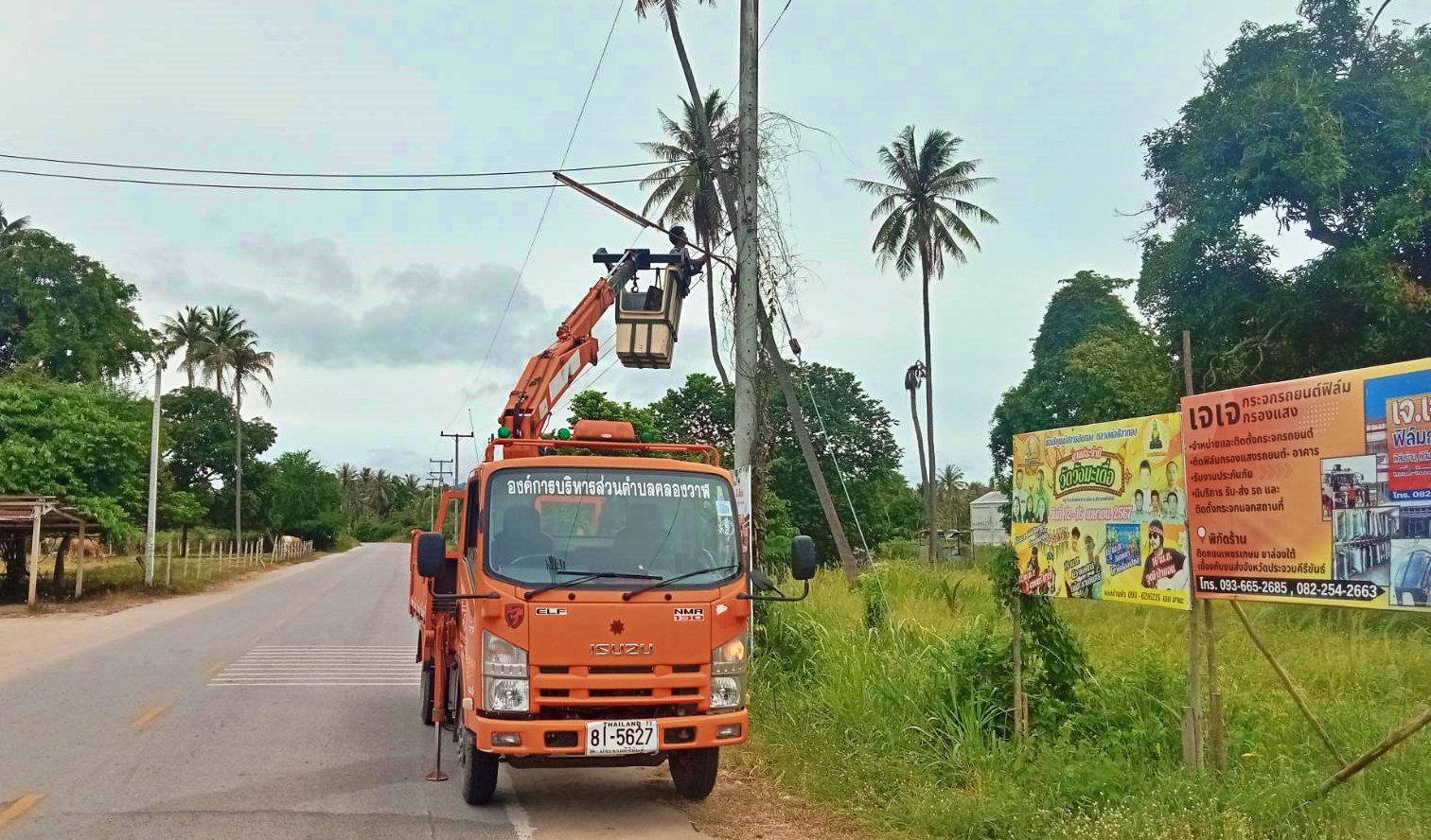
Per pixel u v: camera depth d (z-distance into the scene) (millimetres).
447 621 8430
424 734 9828
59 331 41781
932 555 37594
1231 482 6023
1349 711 7344
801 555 7102
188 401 55844
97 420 27938
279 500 70188
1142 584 6684
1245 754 6430
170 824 6594
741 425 12086
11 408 27000
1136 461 6758
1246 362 19047
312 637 18812
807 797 7352
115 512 27266
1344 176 17453
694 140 30156
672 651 6520
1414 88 17625
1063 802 6184
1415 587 4980
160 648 16828
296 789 7598
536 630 6352
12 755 8695
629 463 7129
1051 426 39781
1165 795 5918
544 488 6918
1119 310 42031
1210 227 19031
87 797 7262
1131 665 8531
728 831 6621
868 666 9430
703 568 6863
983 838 6082
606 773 8211
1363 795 5590
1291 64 18469
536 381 9773
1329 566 5426
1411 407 5043
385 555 70312
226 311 56938
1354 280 17141
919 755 7480
